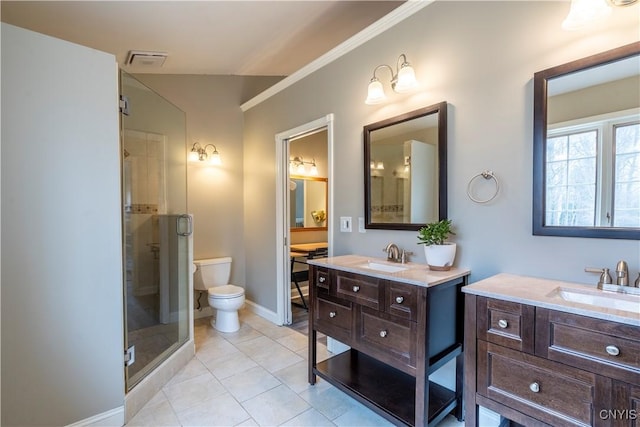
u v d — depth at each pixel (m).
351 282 1.90
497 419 1.76
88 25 2.40
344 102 2.61
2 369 1.45
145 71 3.42
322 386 2.20
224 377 2.32
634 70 1.33
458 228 1.90
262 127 3.64
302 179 4.56
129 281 2.00
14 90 1.48
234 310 3.20
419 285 1.55
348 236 2.60
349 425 1.80
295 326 3.36
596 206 1.42
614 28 1.37
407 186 2.15
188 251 2.69
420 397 1.55
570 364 1.13
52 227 1.58
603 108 1.40
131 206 2.06
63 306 1.61
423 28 2.06
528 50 1.62
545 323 1.18
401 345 1.64
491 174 1.75
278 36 2.92
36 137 1.53
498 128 1.72
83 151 1.67
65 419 1.62
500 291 1.33
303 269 4.60
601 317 1.06
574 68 1.46
